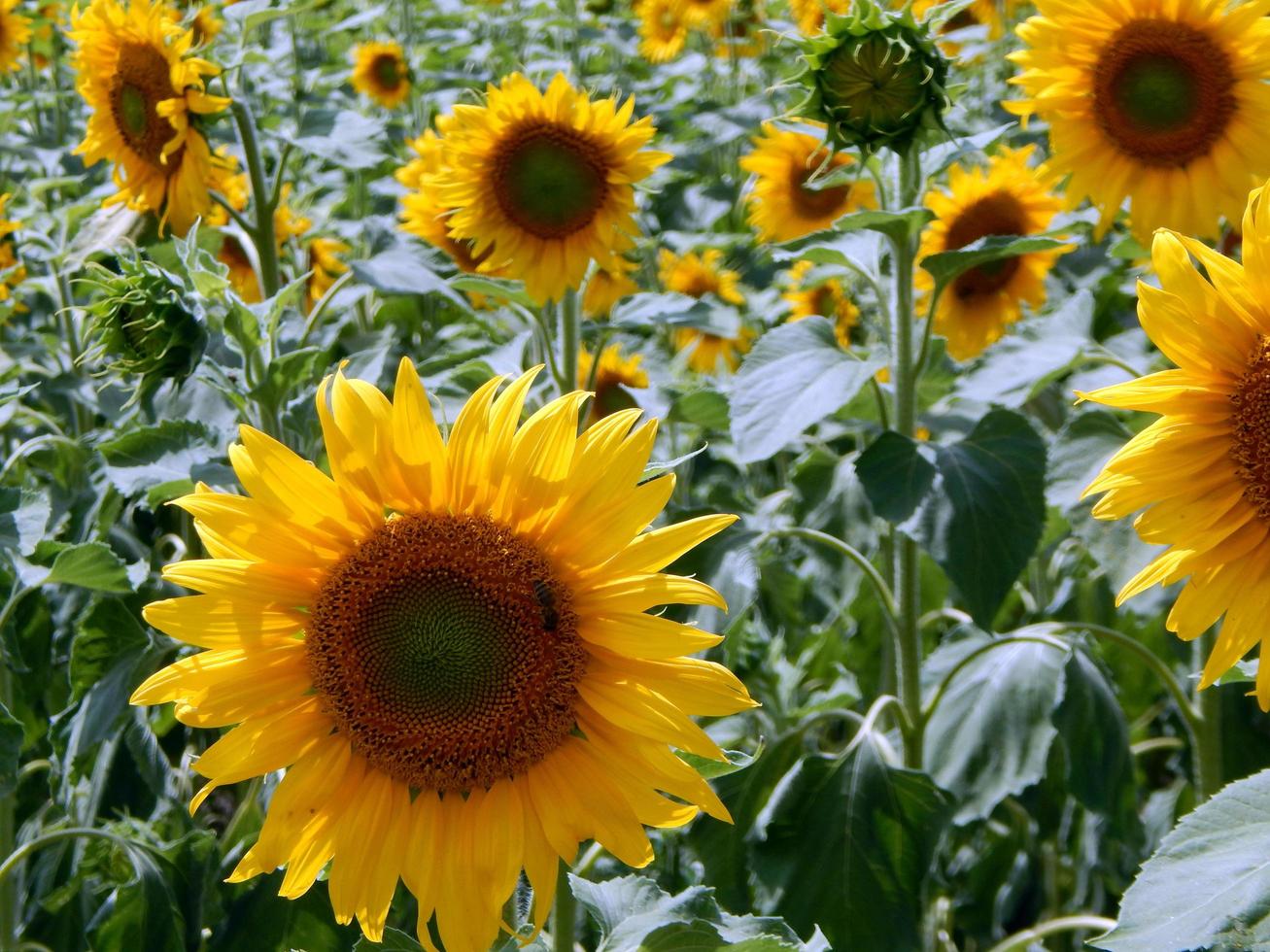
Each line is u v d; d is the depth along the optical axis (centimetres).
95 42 128
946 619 139
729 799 109
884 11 102
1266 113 111
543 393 133
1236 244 125
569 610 80
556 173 124
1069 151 116
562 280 126
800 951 83
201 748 124
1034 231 137
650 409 127
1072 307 118
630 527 79
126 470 106
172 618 79
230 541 79
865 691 139
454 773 80
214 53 135
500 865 79
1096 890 127
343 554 81
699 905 88
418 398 79
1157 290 84
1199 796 110
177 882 103
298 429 107
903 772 105
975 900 129
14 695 114
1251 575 85
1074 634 118
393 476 80
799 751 110
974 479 103
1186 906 81
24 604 117
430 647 80
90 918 109
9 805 106
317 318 125
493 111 124
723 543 111
